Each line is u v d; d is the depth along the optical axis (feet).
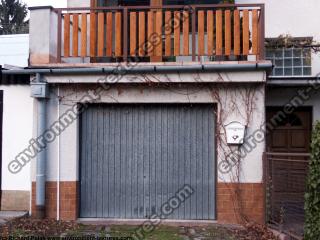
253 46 25.79
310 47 32.27
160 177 27.53
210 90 26.58
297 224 21.53
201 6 26.16
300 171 21.40
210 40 26.03
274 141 32.89
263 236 23.11
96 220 27.02
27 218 26.61
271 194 24.49
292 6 33.83
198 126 27.48
